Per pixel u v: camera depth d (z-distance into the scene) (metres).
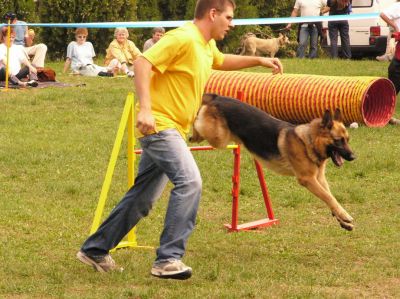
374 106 14.59
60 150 12.01
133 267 7.07
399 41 14.32
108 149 12.22
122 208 6.74
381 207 9.70
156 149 6.38
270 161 8.12
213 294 6.40
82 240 8.10
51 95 16.55
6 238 8.10
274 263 7.45
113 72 20.34
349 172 11.16
